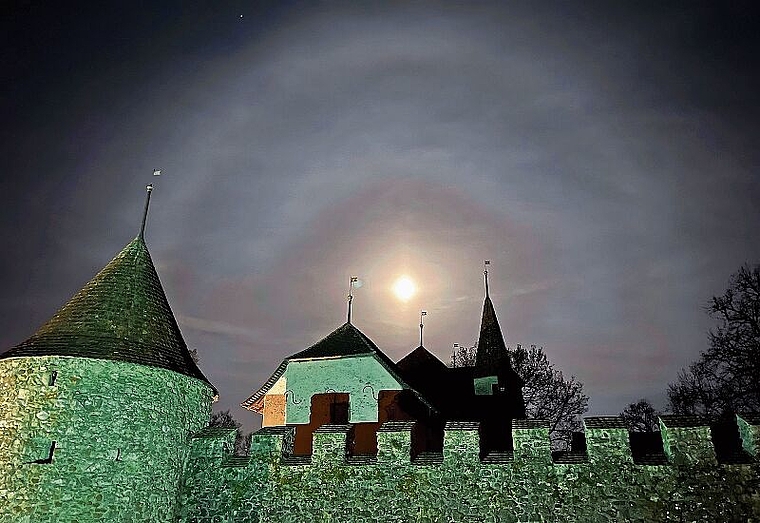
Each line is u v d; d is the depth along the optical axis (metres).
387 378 25.19
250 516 17.25
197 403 19.02
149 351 17.97
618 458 15.48
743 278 30.53
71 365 16.45
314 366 26.11
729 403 29.95
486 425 32.41
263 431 18.47
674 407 34.62
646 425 44.94
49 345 16.91
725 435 16.55
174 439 17.75
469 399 37.69
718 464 14.89
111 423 16.41
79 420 16.03
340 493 16.91
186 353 19.77
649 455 15.69
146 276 20.11
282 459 17.81
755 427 15.02
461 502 15.98
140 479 16.50
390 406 24.58
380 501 16.55
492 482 15.97
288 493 17.27
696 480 14.88
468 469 16.25
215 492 17.72
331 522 16.66
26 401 16.05
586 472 15.54
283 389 27.28
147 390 17.31
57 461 15.49
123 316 18.38
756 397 28.83
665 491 14.96
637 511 14.94
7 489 15.16
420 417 25.91
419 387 31.64
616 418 16.25
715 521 14.48
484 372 41.69
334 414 24.95
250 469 17.78
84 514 15.38
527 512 15.48
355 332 28.28
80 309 18.28
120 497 15.99
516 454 16.08
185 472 18.05
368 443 23.92
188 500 17.77
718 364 30.61
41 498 15.10
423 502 16.25
